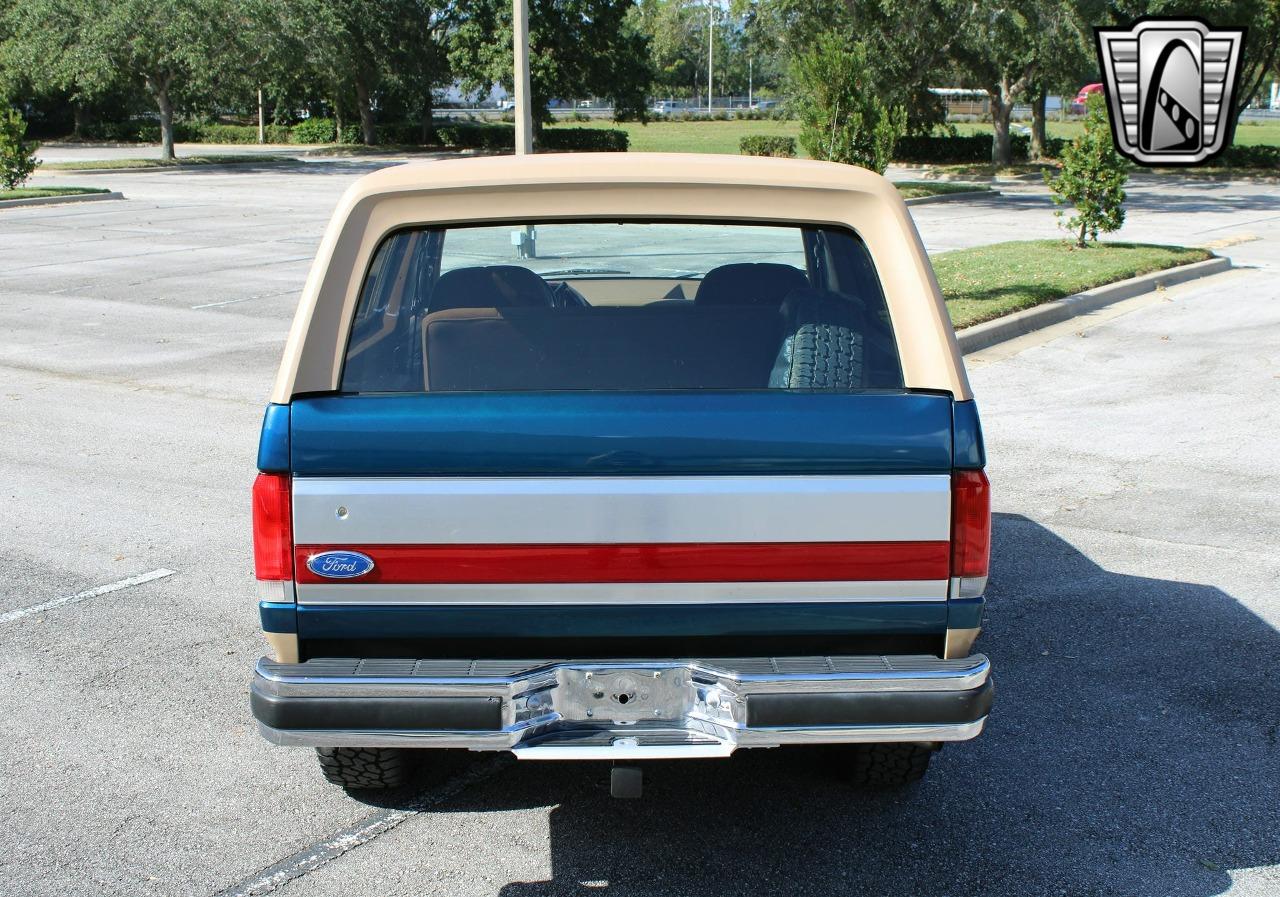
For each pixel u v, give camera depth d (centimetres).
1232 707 454
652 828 375
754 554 304
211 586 583
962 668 305
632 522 302
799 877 347
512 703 303
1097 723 443
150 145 6019
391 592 306
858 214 332
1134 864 354
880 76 3134
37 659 502
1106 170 1683
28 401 966
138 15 3962
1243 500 700
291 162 4666
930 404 306
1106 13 3244
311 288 314
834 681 302
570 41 5078
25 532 660
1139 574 589
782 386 339
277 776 409
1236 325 1227
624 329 352
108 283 1606
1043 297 1301
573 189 330
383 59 5691
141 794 397
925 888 342
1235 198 2875
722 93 13788
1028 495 714
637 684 310
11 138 2947
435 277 369
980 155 4288
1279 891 339
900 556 306
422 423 300
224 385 1022
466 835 371
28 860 358
